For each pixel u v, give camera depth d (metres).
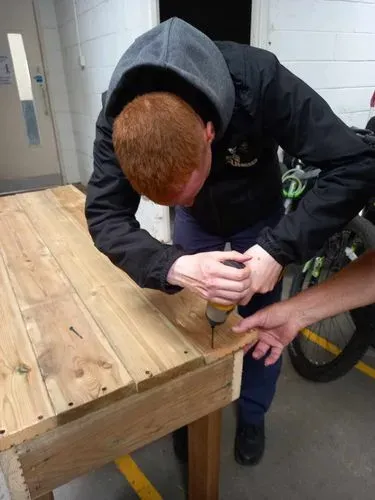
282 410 1.43
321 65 2.57
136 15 2.22
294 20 2.35
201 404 0.73
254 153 0.89
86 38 3.10
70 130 4.23
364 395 1.49
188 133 0.57
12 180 4.16
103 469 1.23
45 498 0.73
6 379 0.61
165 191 0.61
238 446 1.25
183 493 1.16
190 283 0.67
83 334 0.72
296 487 1.17
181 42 0.65
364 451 1.27
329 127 0.75
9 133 3.97
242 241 1.11
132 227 0.78
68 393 0.58
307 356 1.60
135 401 0.63
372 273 0.84
